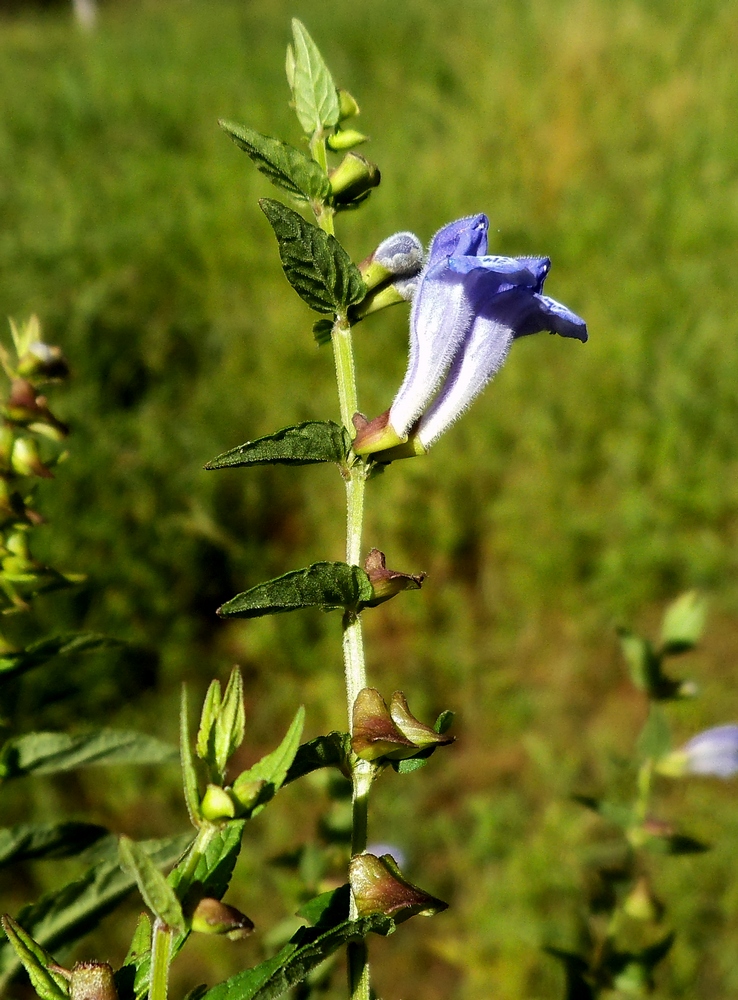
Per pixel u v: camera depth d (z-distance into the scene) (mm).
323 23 1033
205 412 483
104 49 1021
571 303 583
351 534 136
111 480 423
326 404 512
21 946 121
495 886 354
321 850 200
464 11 1010
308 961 117
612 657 447
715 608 452
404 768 130
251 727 414
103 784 369
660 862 353
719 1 882
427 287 138
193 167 687
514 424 510
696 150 701
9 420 146
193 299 557
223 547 433
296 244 132
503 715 427
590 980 192
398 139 724
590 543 470
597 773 402
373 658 439
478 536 482
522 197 667
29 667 149
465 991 339
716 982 333
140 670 389
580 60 801
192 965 327
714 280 589
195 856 114
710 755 197
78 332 478
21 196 629
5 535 149
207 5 1320
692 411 507
